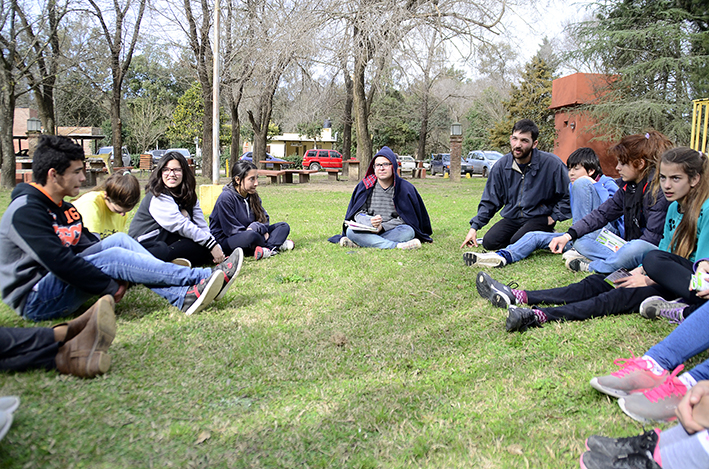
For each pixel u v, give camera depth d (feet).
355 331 10.09
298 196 42.96
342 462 6.03
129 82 151.84
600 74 58.75
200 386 7.69
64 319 9.99
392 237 18.79
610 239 12.48
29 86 52.80
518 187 17.02
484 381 8.09
